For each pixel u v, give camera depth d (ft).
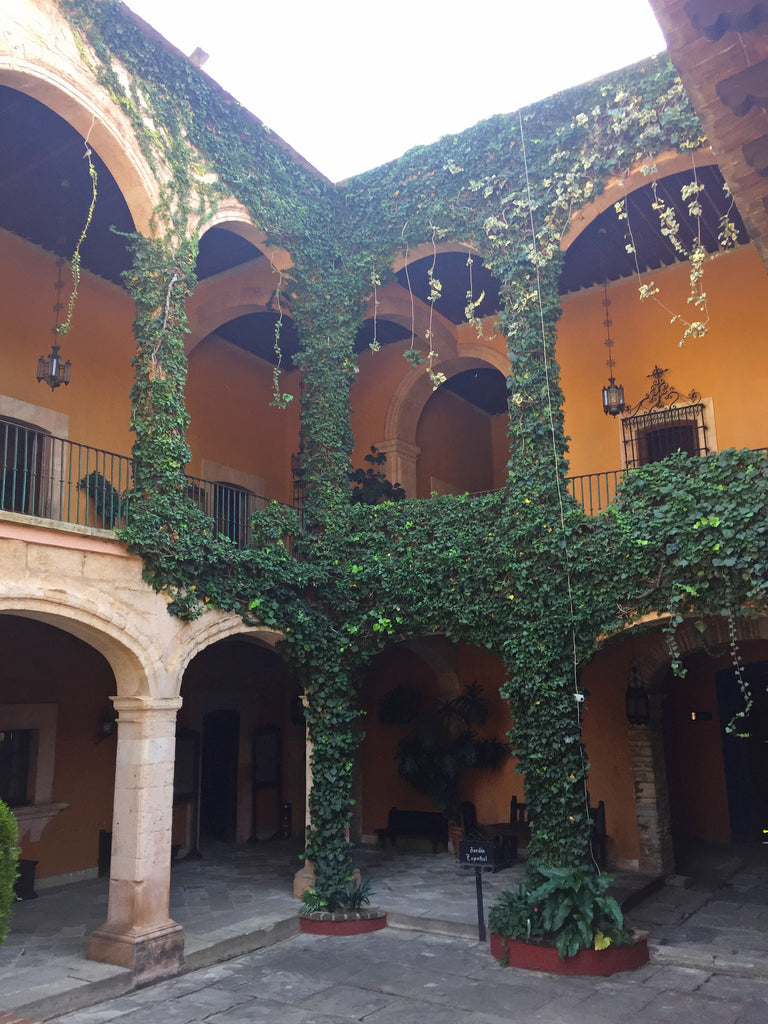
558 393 33.32
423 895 36.40
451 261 41.19
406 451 49.80
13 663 37.32
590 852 29.45
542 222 34.53
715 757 46.85
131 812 27.73
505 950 28.07
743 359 38.86
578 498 42.01
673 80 32.24
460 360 48.47
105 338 40.68
